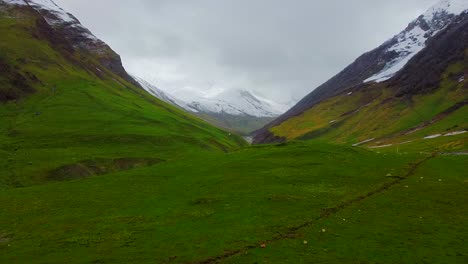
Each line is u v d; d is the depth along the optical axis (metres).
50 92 173.25
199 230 43.88
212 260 36.41
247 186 60.84
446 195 54.34
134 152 115.94
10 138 121.44
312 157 79.31
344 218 46.09
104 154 110.94
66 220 51.12
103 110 162.88
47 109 153.50
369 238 40.25
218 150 136.50
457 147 126.75
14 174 91.44
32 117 143.12
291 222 44.91
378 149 172.12
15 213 55.62
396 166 72.69
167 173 76.50
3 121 136.62
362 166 72.38
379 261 35.19
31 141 119.75
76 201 60.03
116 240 42.47
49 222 50.75
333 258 35.84
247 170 71.38
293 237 40.84
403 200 52.47
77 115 150.88
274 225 44.12
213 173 71.69
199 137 146.75
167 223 46.97
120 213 52.59
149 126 147.88
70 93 177.12
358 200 52.97
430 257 35.84
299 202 52.06
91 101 172.38
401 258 35.72
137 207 55.00
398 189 57.69
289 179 63.72
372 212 48.06
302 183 61.44
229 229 43.53
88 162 102.56
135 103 194.88
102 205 57.19
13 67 177.62
